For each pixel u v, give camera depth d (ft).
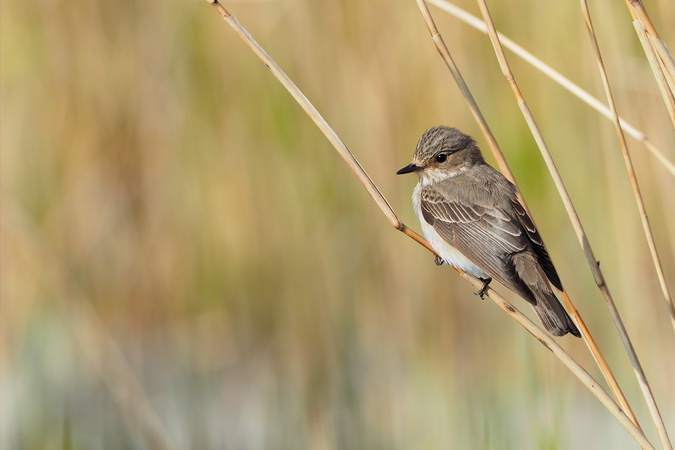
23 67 45.93
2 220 43.60
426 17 26.12
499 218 31.37
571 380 38.09
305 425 39.47
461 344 41.91
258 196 44.21
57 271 42.96
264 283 43.78
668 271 39.88
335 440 38.70
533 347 37.63
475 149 35.14
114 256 46.70
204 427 40.22
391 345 41.75
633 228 39.14
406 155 43.04
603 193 40.60
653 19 38.63
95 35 45.75
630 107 38.70
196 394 42.24
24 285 42.83
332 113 43.47
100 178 46.29
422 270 43.04
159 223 46.42
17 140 45.70
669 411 39.55
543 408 33.99
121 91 45.78
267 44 44.21
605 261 40.73
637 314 39.58
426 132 34.96
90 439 38.01
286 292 43.27
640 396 39.68
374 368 40.96
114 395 39.06
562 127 40.96
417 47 42.91
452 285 42.98
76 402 39.24
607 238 40.65
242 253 44.34
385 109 43.06
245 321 44.06
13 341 42.19
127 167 46.14
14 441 38.42
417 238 25.50
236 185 44.47
